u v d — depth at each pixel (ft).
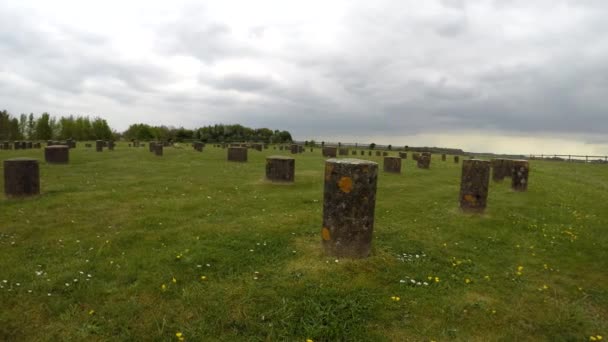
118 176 50.37
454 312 15.65
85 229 24.99
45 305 14.75
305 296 16.14
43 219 26.99
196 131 261.24
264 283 17.16
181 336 13.26
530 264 21.94
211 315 14.57
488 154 193.98
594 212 38.50
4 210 29.17
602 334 14.67
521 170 49.16
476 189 33.78
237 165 71.92
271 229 25.53
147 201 34.27
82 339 12.87
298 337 13.58
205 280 17.43
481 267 21.02
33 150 98.63
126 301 15.31
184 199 35.81
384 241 24.18
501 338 14.06
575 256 23.70
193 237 23.53
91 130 255.29
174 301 15.46
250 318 14.47
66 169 55.62
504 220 31.96
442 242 25.16
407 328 14.47
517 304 16.65
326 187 20.58
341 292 16.53
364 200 19.97
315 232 25.20
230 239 23.16
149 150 106.63
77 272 17.67
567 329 14.84
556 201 43.27
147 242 22.56
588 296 17.97
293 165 48.65
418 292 17.22
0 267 18.06
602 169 115.75
